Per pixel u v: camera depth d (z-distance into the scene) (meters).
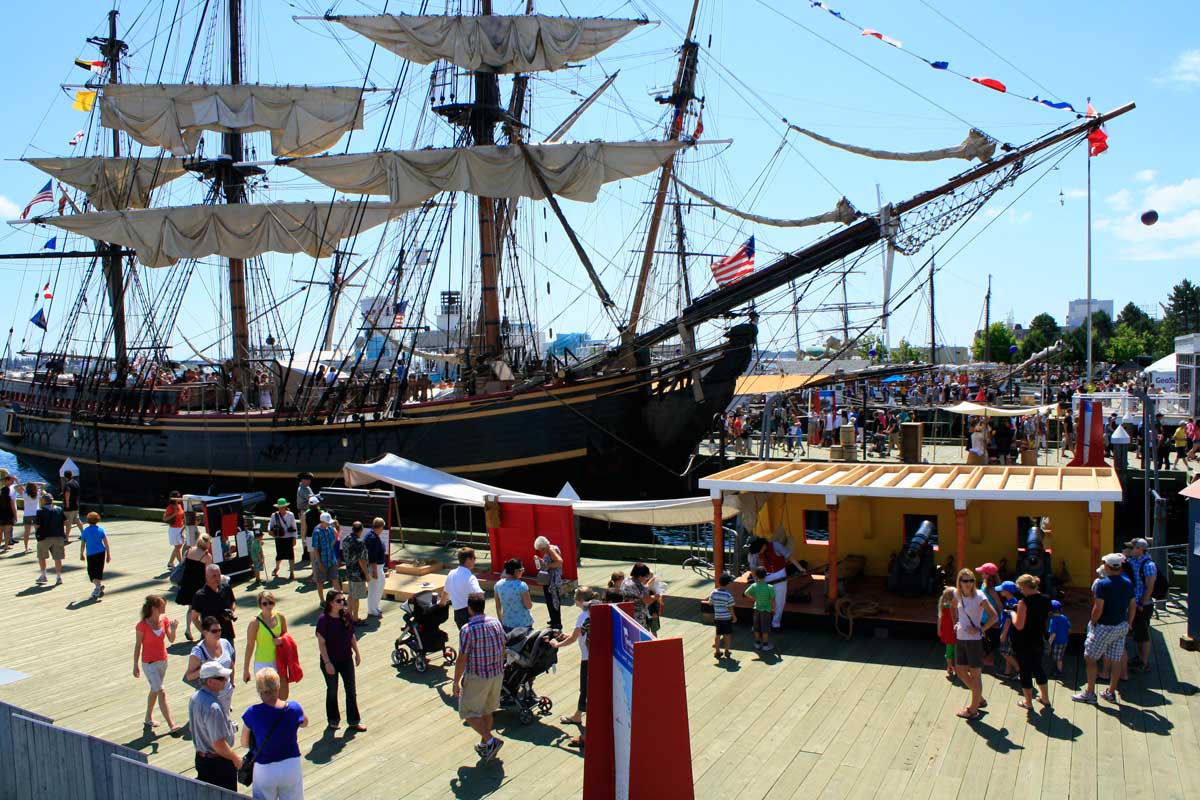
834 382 33.16
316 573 17.11
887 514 16.70
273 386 37.84
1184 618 15.26
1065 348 68.94
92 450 40.00
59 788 8.84
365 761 10.49
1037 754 10.18
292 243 38.97
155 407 38.22
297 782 8.19
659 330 29.31
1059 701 11.70
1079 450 26.53
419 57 34.53
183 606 17.80
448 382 38.34
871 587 16.11
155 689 11.51
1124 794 9.25
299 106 40.31
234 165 40.91
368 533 16.56
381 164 32.78
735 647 14.33
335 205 39.28
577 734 11.08
